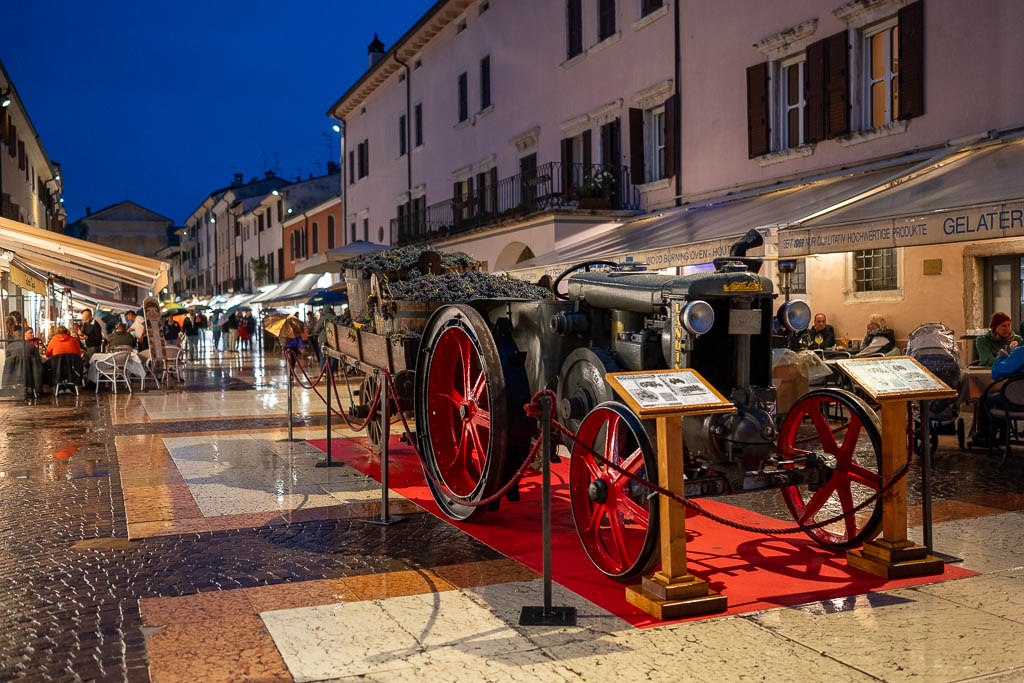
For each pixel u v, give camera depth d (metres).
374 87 34.31
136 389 17.98
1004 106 10.77
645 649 3.60
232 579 4.66
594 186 18.55
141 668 3.45
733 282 4.62
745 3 15.09
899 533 4.64
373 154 35.03
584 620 3.96
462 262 8.63
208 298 61.69
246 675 3.37
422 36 28.66
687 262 11.23
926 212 8.09
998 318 9.70
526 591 4.41
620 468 4.04
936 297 12.63
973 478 7.30
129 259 14.90
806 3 13.79
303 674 3.38
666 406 3.95
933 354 8.78
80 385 17.09
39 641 3.77
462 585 4.52
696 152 16.52
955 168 10.09
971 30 11.17
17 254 15.23
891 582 4.50
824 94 13.48
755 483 4.64
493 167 24.61
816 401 5.28
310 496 6.86
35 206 38.88
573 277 5.71
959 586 4.41
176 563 4.97
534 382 5.88
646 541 4.15
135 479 7.63
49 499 6.79
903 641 3.65
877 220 8.55
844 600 4.21
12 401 15.32
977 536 5.38
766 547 5.24
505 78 23.77
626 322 5.22
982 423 8.85
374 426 8.97
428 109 29.30
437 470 6.38
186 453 9.12
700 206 15.90
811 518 5.41
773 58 14.54
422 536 5.57
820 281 14.55
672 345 4.63
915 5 11.86
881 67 12.91
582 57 19.97
